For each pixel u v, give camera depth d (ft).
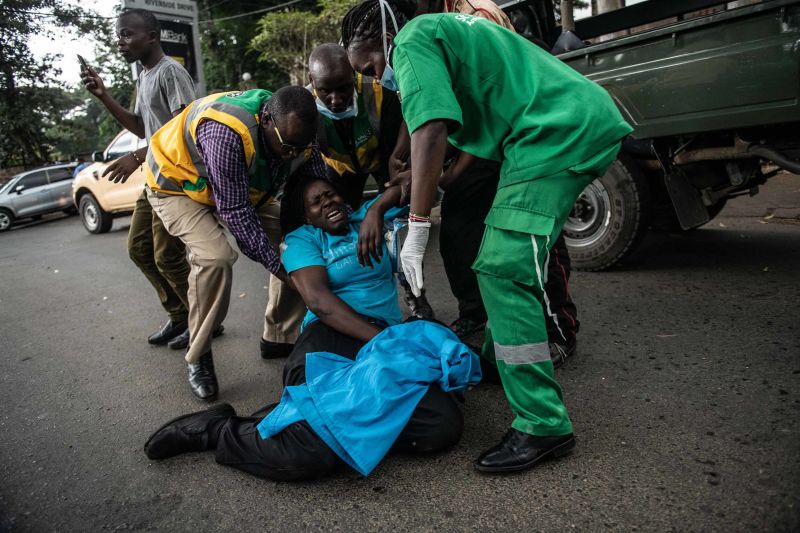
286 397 6.88
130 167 10.64
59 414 9.28
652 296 11.92
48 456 7.96
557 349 9.11
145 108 10.69
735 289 11.73
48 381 10.74
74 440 8.36
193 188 8.60
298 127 7.37
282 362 10.68
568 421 6.54
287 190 8.77
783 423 6.91
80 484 7.19
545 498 6.04
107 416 9.06
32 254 28.02
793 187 21.15
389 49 7.24
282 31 48.14
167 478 7.13
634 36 11.81
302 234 8.34
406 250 6.13
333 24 46.75
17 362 11.95
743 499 5.68
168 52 36.11
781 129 11.22
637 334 10.11
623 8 16.79
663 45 11.53
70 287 18.92
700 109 11.25
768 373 8.18
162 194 8.90
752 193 14.23
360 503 6.28
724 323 10.12
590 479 6.26
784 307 10.48
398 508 6.13
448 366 6.83
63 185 46.70
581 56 12.89
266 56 50.96
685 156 12.55
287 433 6.57
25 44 68.08
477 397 8.39
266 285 16.44
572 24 17.29
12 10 65.98
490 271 6.26
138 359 11.47
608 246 13.39
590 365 9.09
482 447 7.12
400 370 6.64
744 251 14.43
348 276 8.18
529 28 15.58
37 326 14.58
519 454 6.44
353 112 8.57
